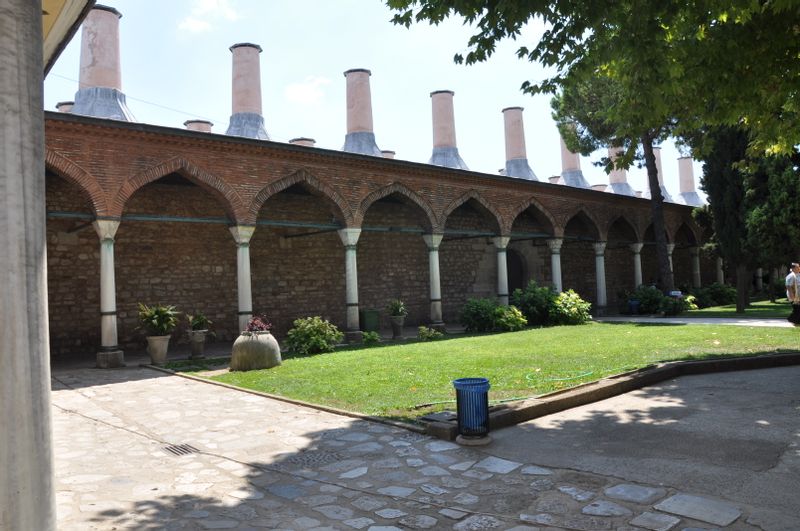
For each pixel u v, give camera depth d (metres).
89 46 18.12
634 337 14.46
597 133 22.81
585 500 4.31
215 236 17.69
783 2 5.92
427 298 23.05
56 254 14.88
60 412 8.02
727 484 4.48
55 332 14.77
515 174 28.84
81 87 18.16
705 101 7.85
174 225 16.95
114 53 18.41
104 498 4.68
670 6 6.02
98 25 18.12
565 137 23.91
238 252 15.01
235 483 5.02
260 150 15.30
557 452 5.55
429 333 16.91
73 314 15.11
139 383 10.41
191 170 14.18
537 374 9.32
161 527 4.08
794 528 3.68
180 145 13.99
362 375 9.99
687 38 7.08
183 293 16.94
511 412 6.65
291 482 5.00
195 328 13.77
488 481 4.84
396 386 8.88
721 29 7.07
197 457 5.82
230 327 17.78
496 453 5.61
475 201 20.73
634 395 8.08
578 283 28.22
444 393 8.24
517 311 19.08
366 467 5.32
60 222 14.99
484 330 18.83
